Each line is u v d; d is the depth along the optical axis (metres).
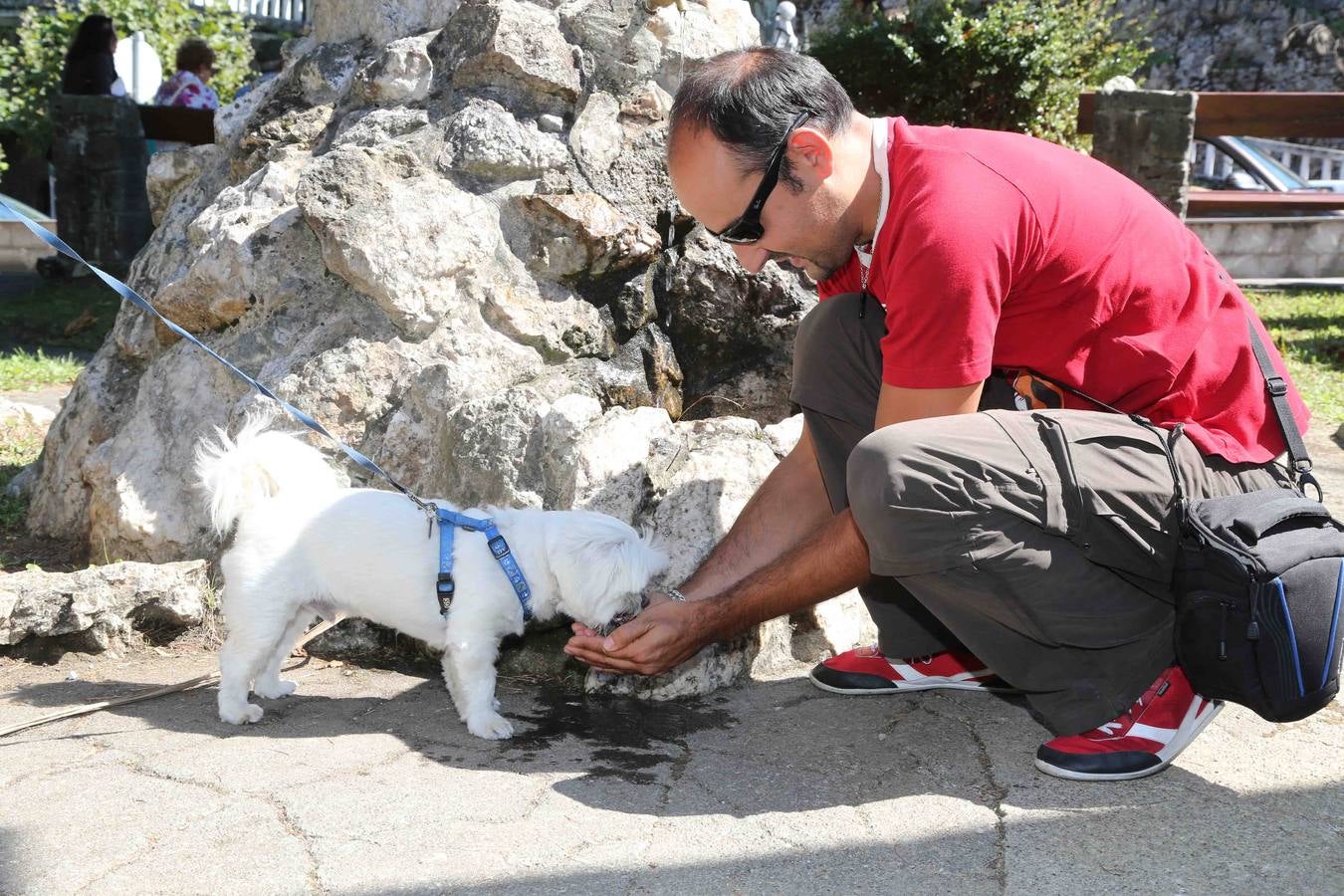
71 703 3.06
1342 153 14.09
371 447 3.71
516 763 2.76
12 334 8.59
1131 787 2.57
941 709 3.10
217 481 3.03
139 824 2.37
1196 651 2.42
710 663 3.24
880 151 2.54
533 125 4.06
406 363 3.78
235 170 4.30
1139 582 2.51
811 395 2.93
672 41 4.22
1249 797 2.52
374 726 2.99
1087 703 2.65
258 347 3.87
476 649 2.94
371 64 4.20
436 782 2.62
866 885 2.18
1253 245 11.10
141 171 9.98
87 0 13.72
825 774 2.69
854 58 9.77
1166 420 2.56
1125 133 7.02
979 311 2.36
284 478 3.09
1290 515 2.37
